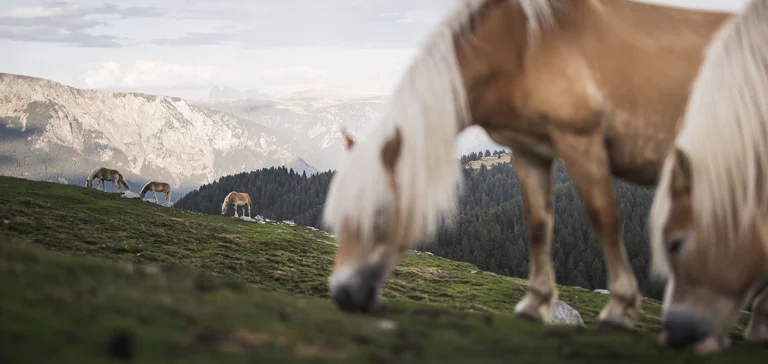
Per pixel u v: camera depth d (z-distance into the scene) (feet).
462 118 21.65
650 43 21.30
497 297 88.38
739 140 16.24
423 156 19.86
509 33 21.39
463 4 21.91
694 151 16.21
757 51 17.16
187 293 16.34
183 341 11.79
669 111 21.03
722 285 15.96
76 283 14.96
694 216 15.98
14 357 9.61
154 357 10.75
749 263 15.81
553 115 20.97
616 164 22.40
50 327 11.14
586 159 21.09
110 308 13.03
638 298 21.74
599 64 20.98
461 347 15.17
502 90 21.61
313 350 12.94
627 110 21.07
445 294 84.94
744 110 16.49
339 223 19.58
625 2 22.30
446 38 21.27
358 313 19.44
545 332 18.19
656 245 16.80
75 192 140.87
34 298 12.63
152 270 19.30
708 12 22.29
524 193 23.73
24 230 73.41
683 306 16.21
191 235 98.68
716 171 15.93
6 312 11.44
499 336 17.03
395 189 19.45
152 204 152.15
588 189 21.18
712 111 16.51
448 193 20.45
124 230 90.38
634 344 17.03
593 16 21.52
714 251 15.83
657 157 21.58
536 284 23.59
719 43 17.66
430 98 20.40
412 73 20.84
